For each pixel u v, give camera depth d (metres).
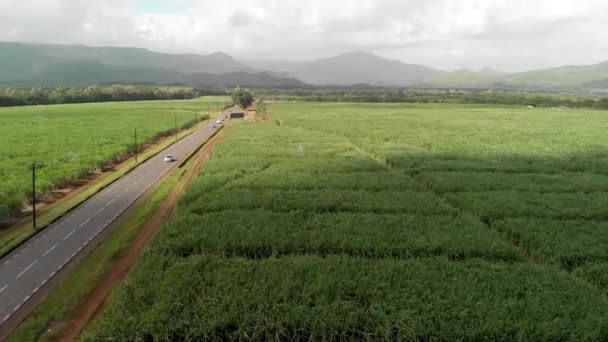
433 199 48.78
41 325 26.41
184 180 64.88
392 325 24.53
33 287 30.89
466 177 59.06
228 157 74.06
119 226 43.84
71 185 63.25
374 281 29.03
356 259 32.94
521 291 28.11
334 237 36.81
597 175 61.91
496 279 29.81
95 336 23.73
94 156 78.00
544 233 38.50
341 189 53.88
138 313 26.05
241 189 52.62
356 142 95.94
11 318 27.14
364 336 24.22
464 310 25.67
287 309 25.95
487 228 40.56
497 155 76.75
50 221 44.69
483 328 23.91
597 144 91.69
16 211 47.31
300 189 53.94
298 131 113.50
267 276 29.83
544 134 109.88
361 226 39.72
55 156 78.81
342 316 25.23
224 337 24.62
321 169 64.50
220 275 29.80
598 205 46.44
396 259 33.72
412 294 27.78
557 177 59.31
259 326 24.55
